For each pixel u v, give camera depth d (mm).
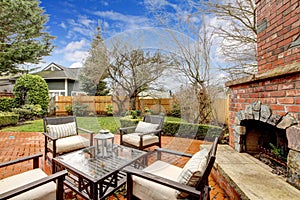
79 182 2031
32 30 10430
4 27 9547
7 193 1351
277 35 2305
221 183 2387
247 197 1592
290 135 1824
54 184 1695
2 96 9695
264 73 2154
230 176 2006
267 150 2572
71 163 2320
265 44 2584
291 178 1803
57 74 13172
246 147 2850
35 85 9023
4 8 9172
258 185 1795
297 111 1743
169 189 1615
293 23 2012
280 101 1975
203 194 1598
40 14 11141
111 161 2412
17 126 6934
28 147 4188
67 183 2217
